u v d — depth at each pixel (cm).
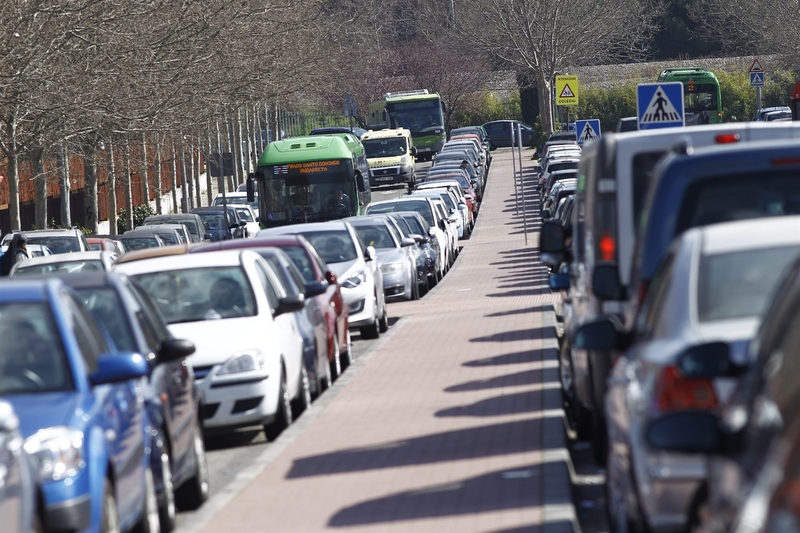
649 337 1892
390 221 8838
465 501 2592
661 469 1691
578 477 3031
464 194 15838
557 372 4328
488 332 5931
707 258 1862
